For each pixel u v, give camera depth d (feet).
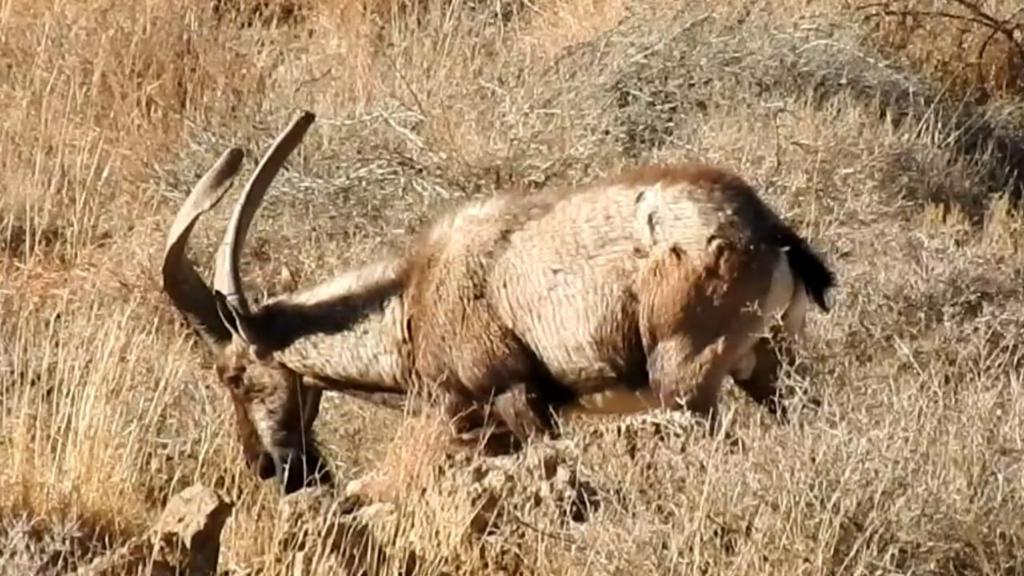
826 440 48.26
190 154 80.33
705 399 52.34
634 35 87.25
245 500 52.44
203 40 89.51
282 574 45.88
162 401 54.90
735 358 52.31
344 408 60.29
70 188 79.82
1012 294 68.64
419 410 55.88
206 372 62.03
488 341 54.49
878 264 68.74
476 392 54.85
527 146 76.13
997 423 50.85
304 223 73.92
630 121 82.33
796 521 46.57
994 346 63.67
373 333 56.03
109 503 48.08
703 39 86.28
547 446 50.98
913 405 51.31
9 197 78.33
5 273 73.61
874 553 46.11
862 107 84.74
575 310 53.52
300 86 86.12
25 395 51.85
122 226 77.00
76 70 85.92
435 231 56.08
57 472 48.19
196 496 45.44
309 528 46.80
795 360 53.72
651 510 47.78
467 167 75.25
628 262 52.95
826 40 86.43
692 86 84.02
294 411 56.70
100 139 82.79
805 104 83.25
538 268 53.88
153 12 90.17
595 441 51.65
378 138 78.43
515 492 48.91
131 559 44.21
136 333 60.59
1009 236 78.74
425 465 51.13
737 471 47.78
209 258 73.26
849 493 47.03
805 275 53.57
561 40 92.68
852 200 74.90
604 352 53.42
